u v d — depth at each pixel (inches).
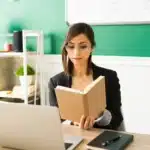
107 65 94.6
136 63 90.0
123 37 91.7
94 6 93.6
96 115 50.5
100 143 43.2
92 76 63.3
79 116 48.9
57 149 38.8
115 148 41.4
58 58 101.6
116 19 91.0
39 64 101.2
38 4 103.3
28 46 106.3
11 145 42.9
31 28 106.1
